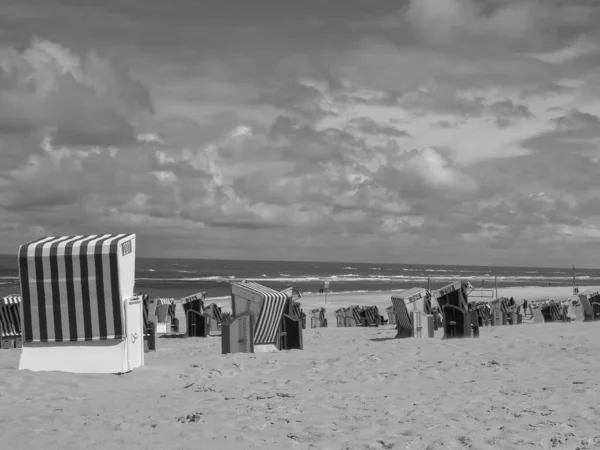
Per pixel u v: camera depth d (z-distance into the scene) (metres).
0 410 6.88
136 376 8.95
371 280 123.00
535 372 9.34
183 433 5.98
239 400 7.63
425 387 8.48
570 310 27.38
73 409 7.02
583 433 5.85
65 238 9.47
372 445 5.57
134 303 9.42
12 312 16.05
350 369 10.17
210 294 65.12
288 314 14.53
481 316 23.22
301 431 6.10
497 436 5.78
